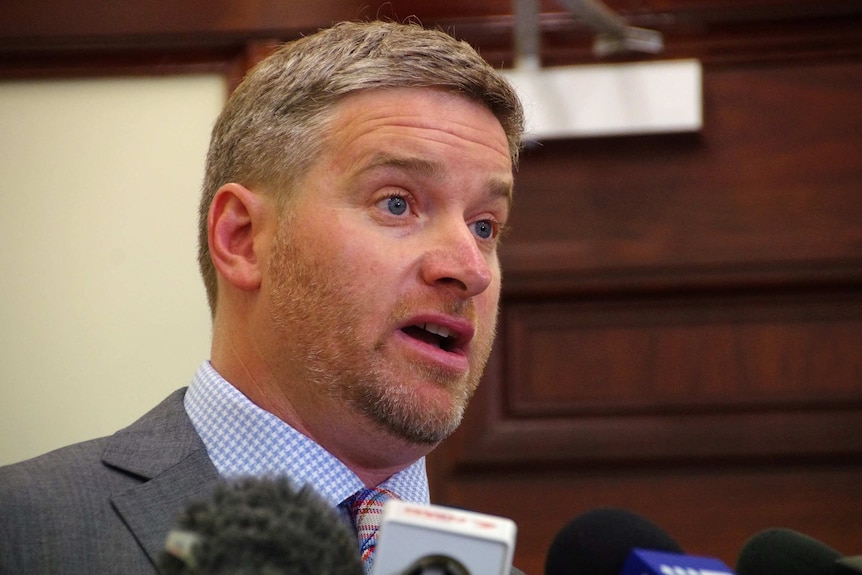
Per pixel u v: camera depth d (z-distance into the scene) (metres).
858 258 5.67
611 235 5.75
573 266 5.75
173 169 5.69
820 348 5.72
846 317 5.72
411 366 3.26
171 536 1.84
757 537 2.68
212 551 1.76
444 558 1.90
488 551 1.91
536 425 5.76
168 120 5.72
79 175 5.68
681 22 5.74
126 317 5.61
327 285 3.29
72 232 5.66
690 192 5.74
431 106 3.42
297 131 3.44
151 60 5.74
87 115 5.72
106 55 5.74
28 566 2.98
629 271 5.74
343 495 3.36
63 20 5.70
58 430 5.55
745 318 5.75
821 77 5.75
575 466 5.74
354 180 3.34
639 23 5.74
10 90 5.72
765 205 5.72
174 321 5.61
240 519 1.81
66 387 5.57
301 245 3.34
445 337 3.40
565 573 2.41
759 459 5.70
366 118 3.38
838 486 5.66
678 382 5.75
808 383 5.71
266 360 3.43
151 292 5.62
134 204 5.67
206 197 3.73
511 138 3.67
